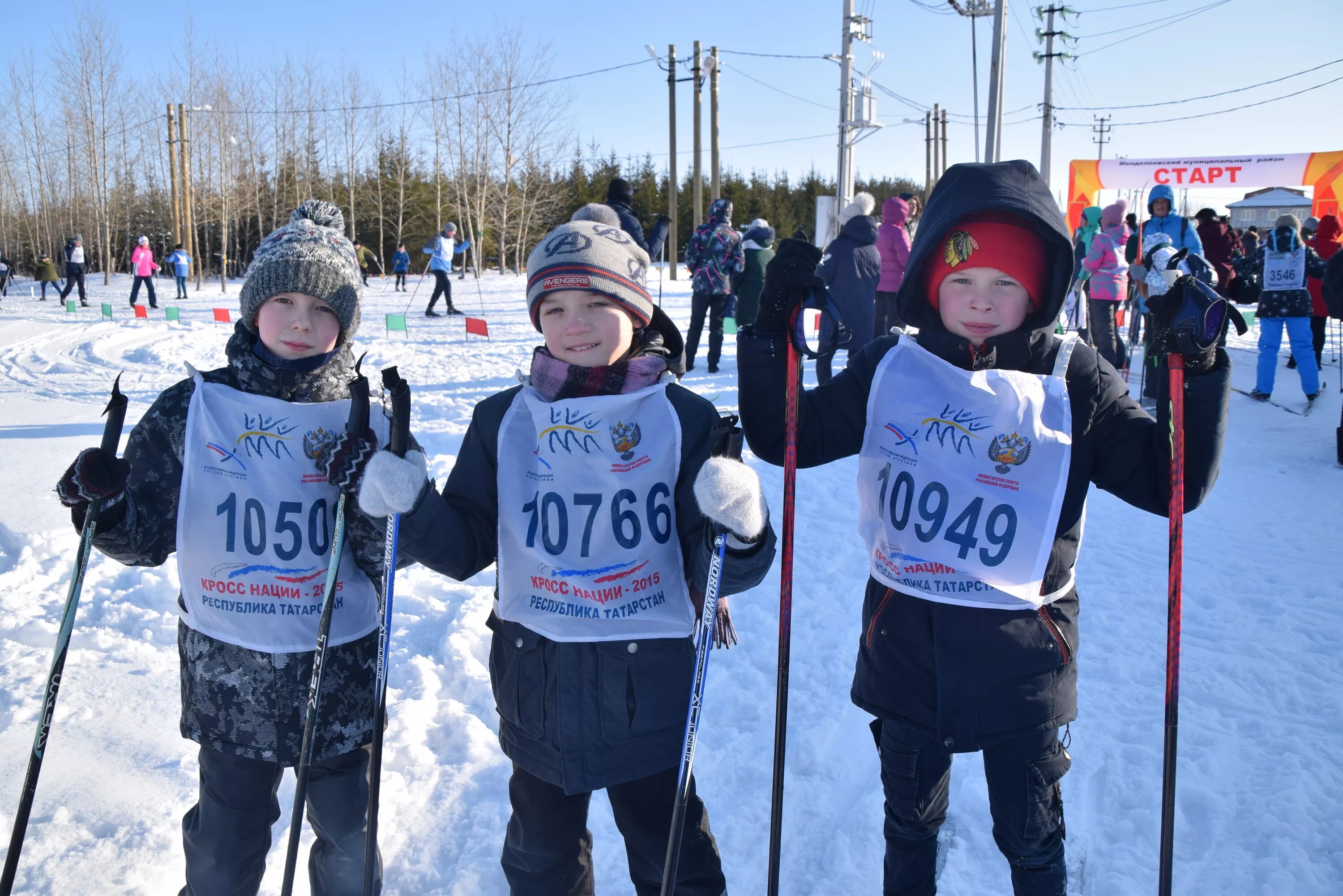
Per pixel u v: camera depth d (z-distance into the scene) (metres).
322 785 2.03
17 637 3.55
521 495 1.91
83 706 3.01
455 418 7.59
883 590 1.96
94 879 2.23
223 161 36.09
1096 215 11.01
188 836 1.96
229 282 35.69
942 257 1.91
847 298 7.68
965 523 1.86
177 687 3.17
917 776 1.95
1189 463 1.80
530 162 38.00
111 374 10.73
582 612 1.85
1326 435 6.89
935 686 1.88
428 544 1.79
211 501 1.91
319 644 1.83
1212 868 2.33
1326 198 22.39
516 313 18.39
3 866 2.08
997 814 1.92
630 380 1.91
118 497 1.78
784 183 67.75
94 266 44.38
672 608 1.89
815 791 2.68
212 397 1.93
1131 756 2.79
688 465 1.90
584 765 1.84
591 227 1.95
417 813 2.55
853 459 6.53
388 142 42.78
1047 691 1.85
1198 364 1.76
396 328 12.97
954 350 1.94
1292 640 3.54
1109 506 5.37
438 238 17.33
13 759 2.70
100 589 3.97
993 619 1.84
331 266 1.94
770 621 3.78
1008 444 1.86
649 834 1.92
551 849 1.91
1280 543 4.64
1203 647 3.49
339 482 1.82
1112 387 1.93
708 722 3.05
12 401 8.84
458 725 2.95
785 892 2.31
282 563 1.92
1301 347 7.92
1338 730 2.90
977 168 1.89
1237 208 32.66
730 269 9.18
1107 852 2.43
